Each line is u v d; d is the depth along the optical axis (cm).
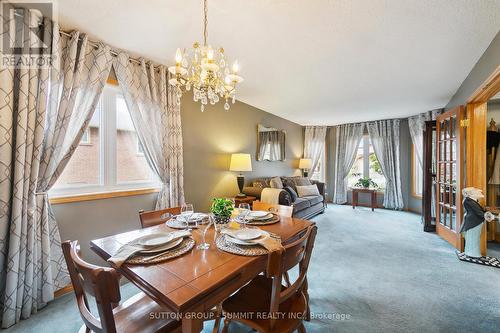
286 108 452
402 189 546
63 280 193
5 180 157
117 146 244
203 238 131
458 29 188
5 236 159
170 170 267
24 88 163
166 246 119
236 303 125
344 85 321
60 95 189
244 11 169
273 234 143
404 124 542
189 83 164
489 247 309
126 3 162
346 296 196
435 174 373
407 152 539
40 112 172
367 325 161
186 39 208
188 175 306
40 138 172
